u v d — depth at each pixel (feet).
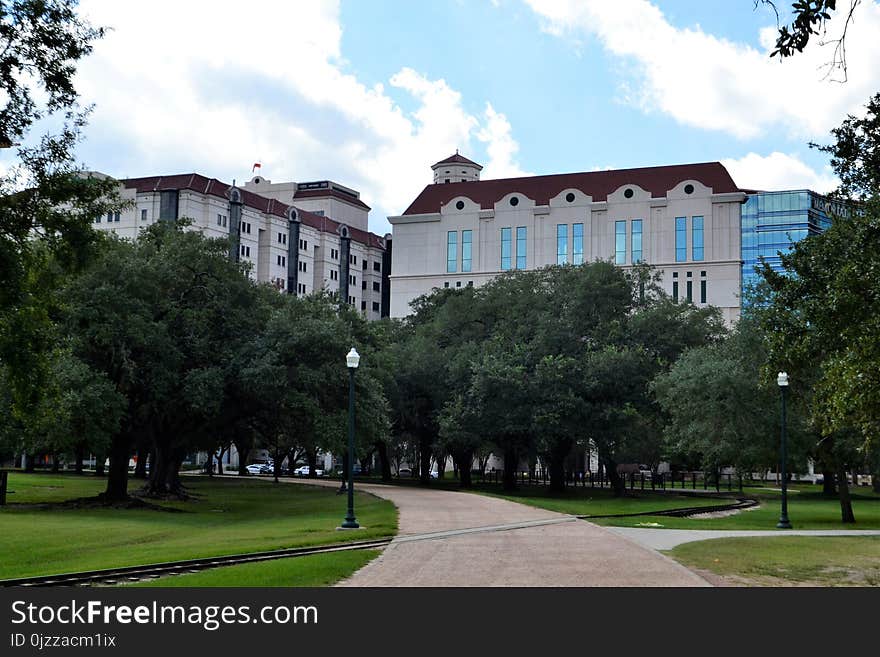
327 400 154.30
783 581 57.52
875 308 68.44
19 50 69.51
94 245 81.92
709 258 398.62
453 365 209.26
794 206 396.37
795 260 86.02
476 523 100.53
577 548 73.67
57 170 75.87
